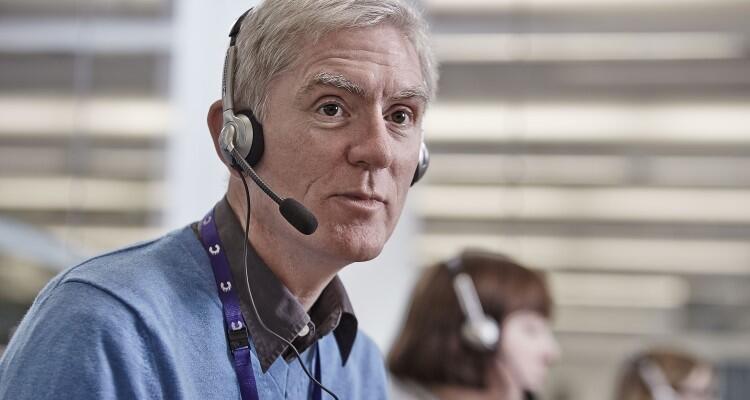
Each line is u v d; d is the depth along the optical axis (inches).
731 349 197.6
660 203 188.1
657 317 200.4
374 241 39.1
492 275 73.7
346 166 38.6
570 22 170.1
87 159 127.3
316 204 38.7
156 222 120.0
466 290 72.7
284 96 39.3
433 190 175.9
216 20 114.4
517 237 178.4
